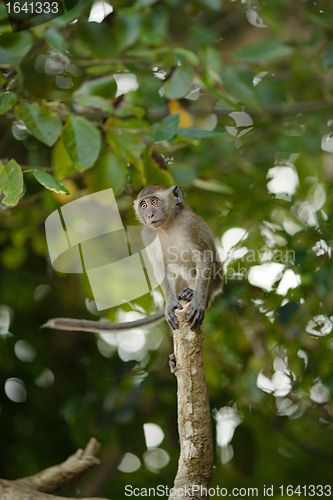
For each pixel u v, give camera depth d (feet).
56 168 26.58
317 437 39.14
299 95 40.11
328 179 37.68
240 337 32.37
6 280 38.88
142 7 29.68
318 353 30.94
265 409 33.50
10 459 37.24
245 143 38.70
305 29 42.47
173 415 32.96
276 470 41.14
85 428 35.45
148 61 28.91
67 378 39.65
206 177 33.35
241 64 32.22
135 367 35.58
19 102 24.38
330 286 28.66
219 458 32.96
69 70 35.17
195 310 20.45
